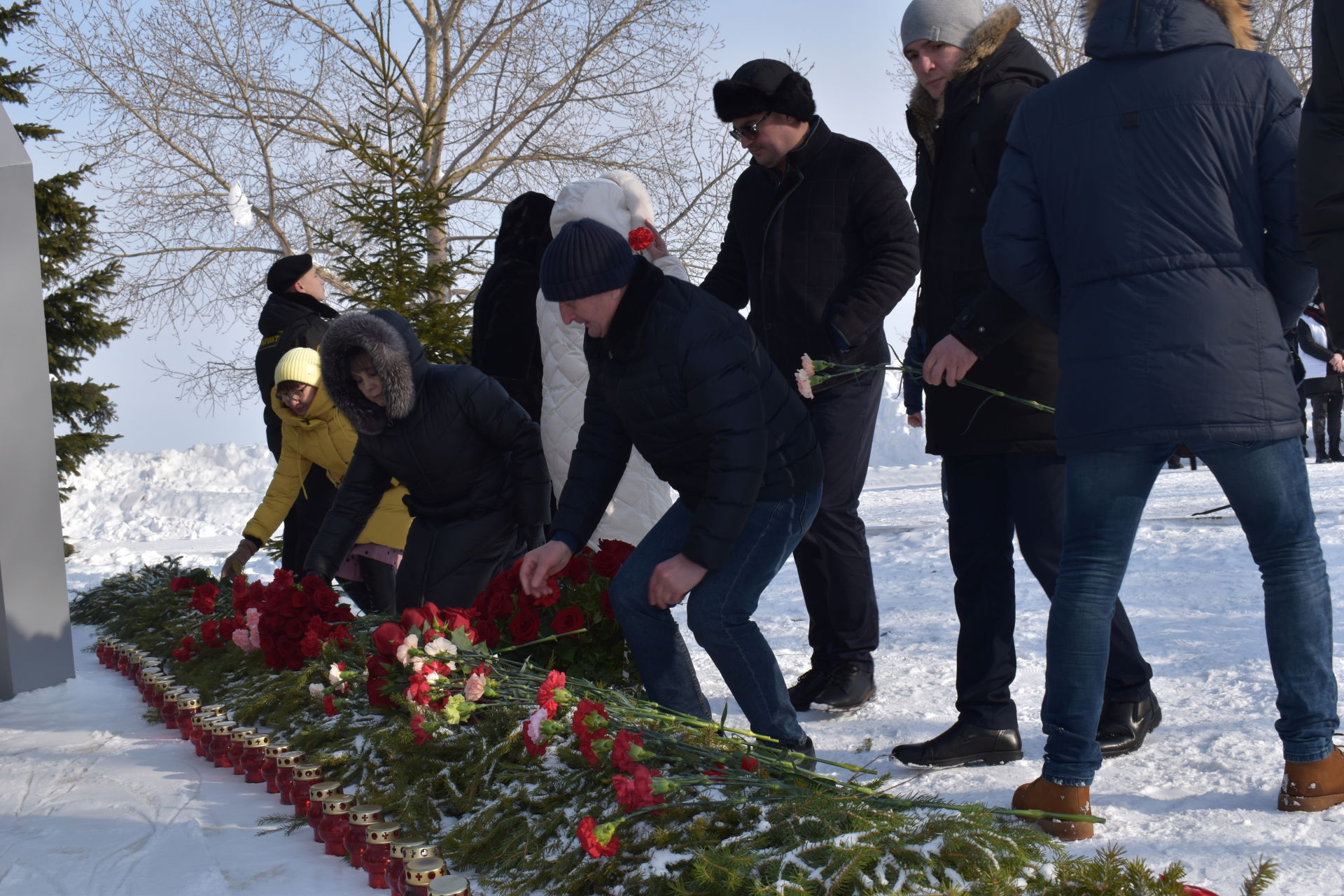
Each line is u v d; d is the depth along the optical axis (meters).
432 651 3.52
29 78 16.81
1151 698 3.57
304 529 5.97
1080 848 2.72
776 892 2.15
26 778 3.83
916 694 4.45
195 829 3.19
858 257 4.38
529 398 5.64
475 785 3.01
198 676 4.84
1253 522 2.89
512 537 4.72
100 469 23.94
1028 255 3.01
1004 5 3.61
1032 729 3.88
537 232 5.80
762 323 4.51
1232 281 2.76
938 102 3.72
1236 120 2.76
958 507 3.63
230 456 24.70
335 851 2.93
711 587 3.28
